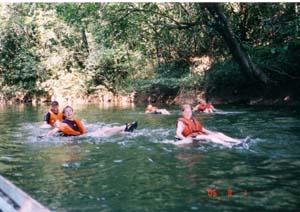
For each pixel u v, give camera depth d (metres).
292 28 16.48
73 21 17.39
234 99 20.02
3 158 6.89
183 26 17.03
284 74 17.88
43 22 28.80
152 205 4.23
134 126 9.84
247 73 17.44
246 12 19.08
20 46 30.23
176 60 24.28
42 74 28.97
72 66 28.73
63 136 9.33
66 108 9.48
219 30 16.28
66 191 4.78
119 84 26.11
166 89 22.69
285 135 8.78
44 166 6.20
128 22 17.92
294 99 17.78
